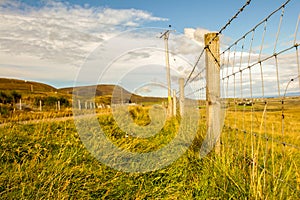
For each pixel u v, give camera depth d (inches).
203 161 95.0
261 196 62.6
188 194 78.7
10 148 115.3
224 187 75.0
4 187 80.5
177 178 88.7
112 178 89.7
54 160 97.8
